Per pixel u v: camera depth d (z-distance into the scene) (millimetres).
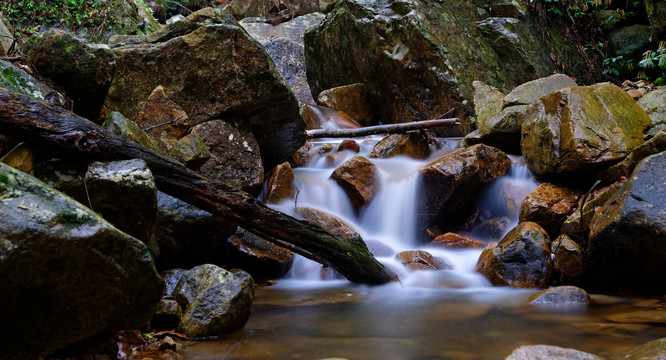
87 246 2031
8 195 1965
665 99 6590
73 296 2057
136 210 2807
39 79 3705
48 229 1934
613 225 4223
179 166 3391
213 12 5059
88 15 7758
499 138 6973
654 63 9016
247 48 4988
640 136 5859
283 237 3961
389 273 4754
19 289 1878
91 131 2922
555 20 10039
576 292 3988
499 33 9133
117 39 5352
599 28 10125
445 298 4184
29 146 2777
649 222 4047
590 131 5656
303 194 6078
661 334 3096
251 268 4945
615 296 4199
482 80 8766
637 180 4324
